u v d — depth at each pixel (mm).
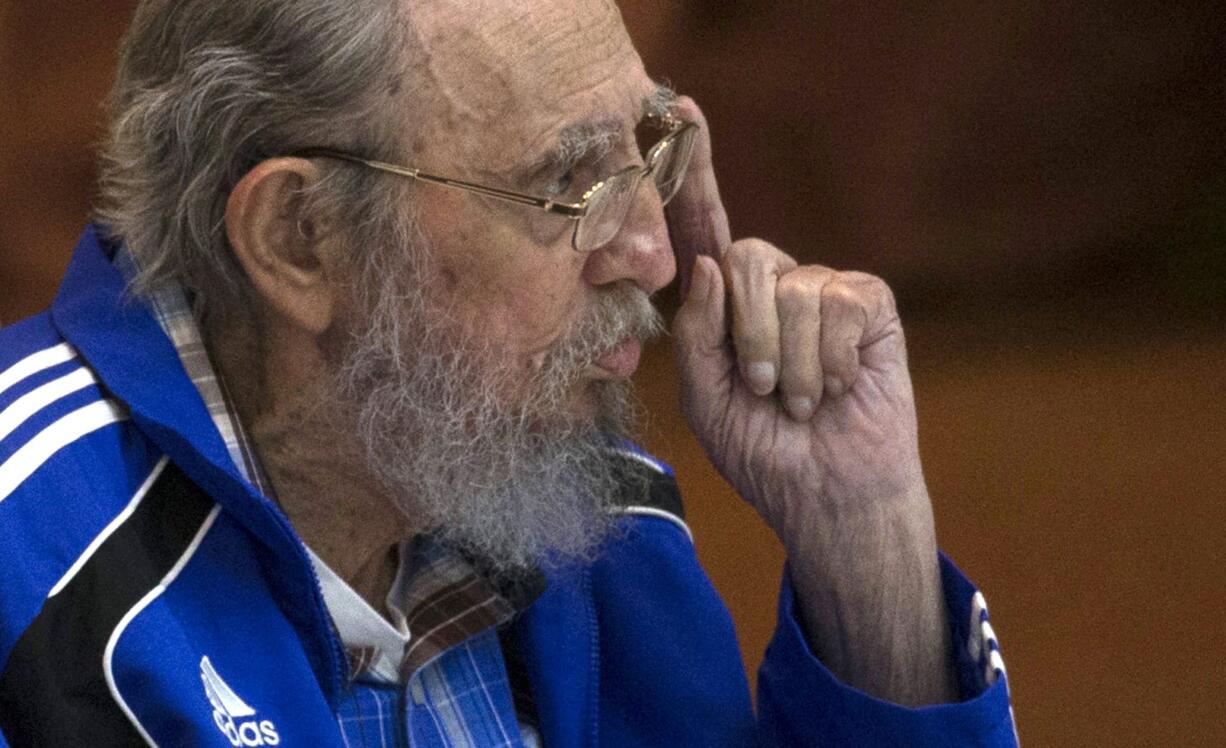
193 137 4832
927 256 29531
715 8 29766
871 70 29641
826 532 5738
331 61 4711
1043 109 29953
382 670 5348
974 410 22703
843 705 5520
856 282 5703
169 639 4512
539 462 5246
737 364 5754
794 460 5715
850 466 5695
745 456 5754
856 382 5723
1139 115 30156
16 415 4660
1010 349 25828
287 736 4684
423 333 4969
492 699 5531
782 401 5742
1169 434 21422
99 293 4961
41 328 5023
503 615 5531
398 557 5547
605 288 5184
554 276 4973
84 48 26016
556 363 5105
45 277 25203
